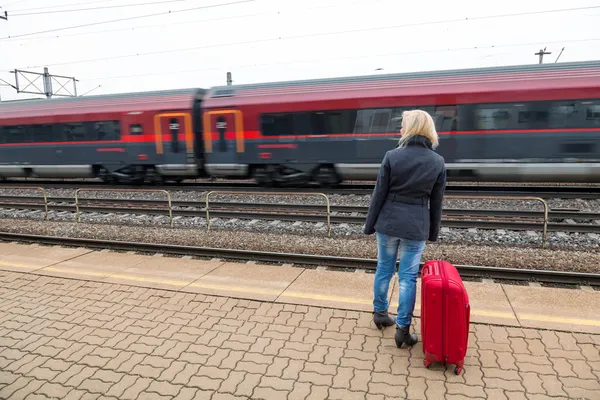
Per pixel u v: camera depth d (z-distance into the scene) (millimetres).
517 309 3605
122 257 5559
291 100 10469
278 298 4020
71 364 3010
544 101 8812
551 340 3100
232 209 9062
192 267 5059
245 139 11039
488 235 6484
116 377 2834
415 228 2918
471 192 9617
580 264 4688
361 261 5086
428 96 9414
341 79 10297
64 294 4301
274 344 3209
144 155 12281
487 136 9203
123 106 12289
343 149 10219
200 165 12094
